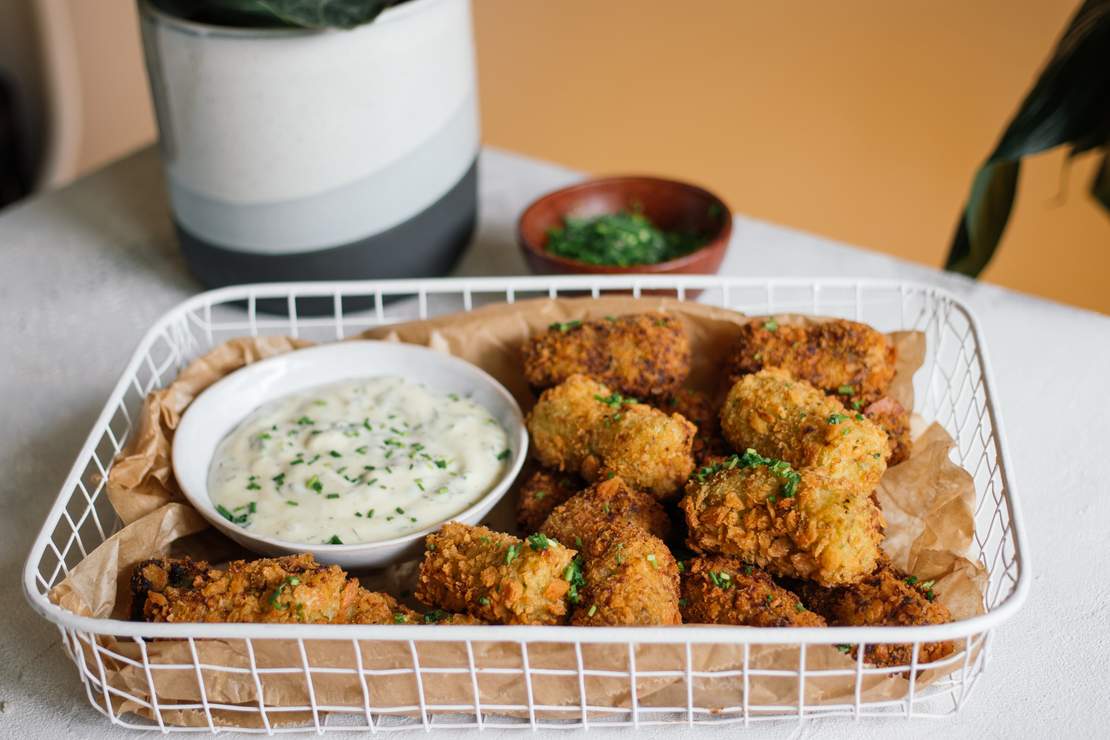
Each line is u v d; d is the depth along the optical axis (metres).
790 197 1.02
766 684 0.43
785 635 0.41
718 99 0.99
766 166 1.01
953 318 0.65
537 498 0.52
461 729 0.45
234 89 0.58
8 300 0.69
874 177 0.97
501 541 0.47
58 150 0.99
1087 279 0.93
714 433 0.54
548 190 0.77
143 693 0.44
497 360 0.58
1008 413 0.59
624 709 0.44
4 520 0.54
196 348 0.62
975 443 0.56
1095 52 0.63
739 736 0.45
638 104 1.03
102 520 0.54
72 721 0.46
